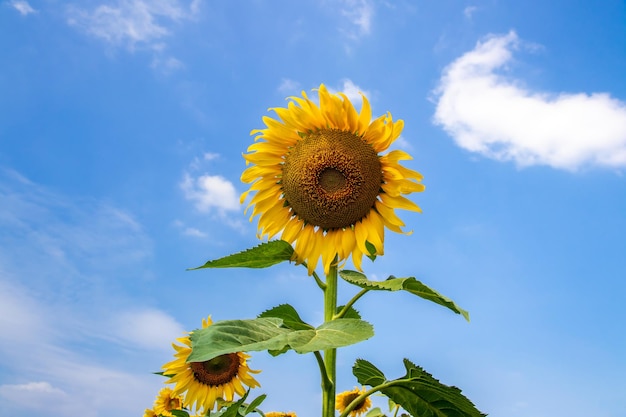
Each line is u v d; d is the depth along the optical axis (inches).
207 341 19.1
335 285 28.5
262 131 31.2
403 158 29.5
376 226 29.9
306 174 30.0
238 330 20.2
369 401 44.1
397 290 23.8
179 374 38.5
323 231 30.9
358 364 30.0
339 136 30.2
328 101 29.8
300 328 27.5
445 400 25.5
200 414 38.1
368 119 30.0
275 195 31.7
